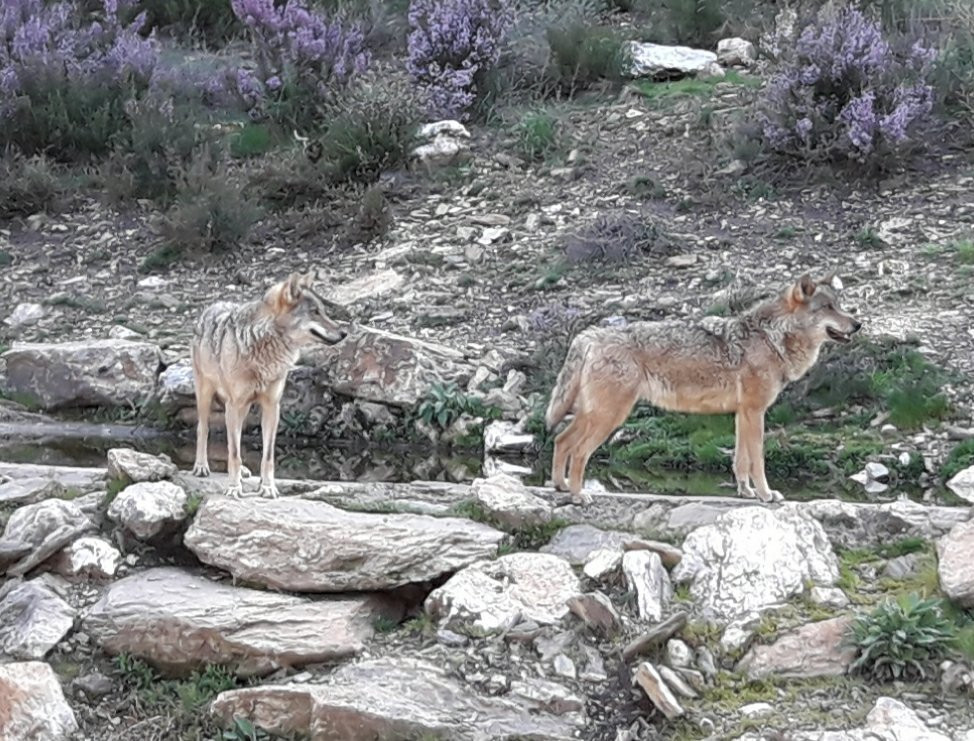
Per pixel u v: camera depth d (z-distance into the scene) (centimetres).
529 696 664
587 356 763
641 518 759
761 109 1163
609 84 1301
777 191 1114
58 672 691
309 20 1311
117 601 707
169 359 984
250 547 724
